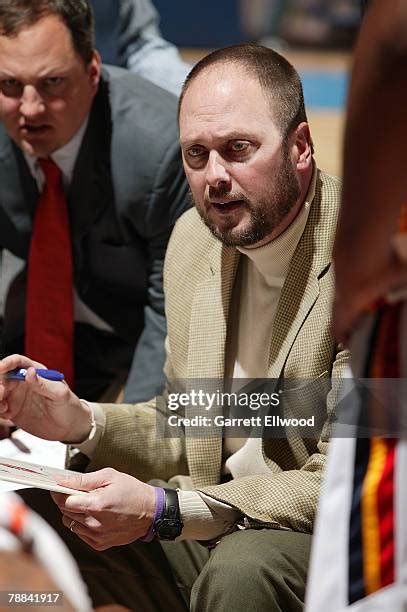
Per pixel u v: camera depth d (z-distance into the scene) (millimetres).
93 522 1990
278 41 10914
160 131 2988
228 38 10828
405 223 1308
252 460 2182
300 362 2109
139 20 3918
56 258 3033
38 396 2270
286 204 2105
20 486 2127
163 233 3004
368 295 1323
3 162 3055
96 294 3107
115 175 2988
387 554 1308
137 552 2203
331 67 10227
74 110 2883
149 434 2352
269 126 2082
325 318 2096
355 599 1325
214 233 2156
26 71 2791
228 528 2078
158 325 2955
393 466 1317
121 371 3156
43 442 2383
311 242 2137
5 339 3182
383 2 1220
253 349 2219
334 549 1354
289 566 1938
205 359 2232
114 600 2166
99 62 2959
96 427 2312
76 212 3031
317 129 7352
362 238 1306
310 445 2127
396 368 1338
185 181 2988
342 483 1371
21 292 3139
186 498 2047
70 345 3057
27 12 2773
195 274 2326
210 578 1941
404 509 1300
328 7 10898
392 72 1219
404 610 1279
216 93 2096
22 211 3082
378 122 1249
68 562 1021
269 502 2029
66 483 2002
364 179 1282
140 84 3119
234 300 2264
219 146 2088
